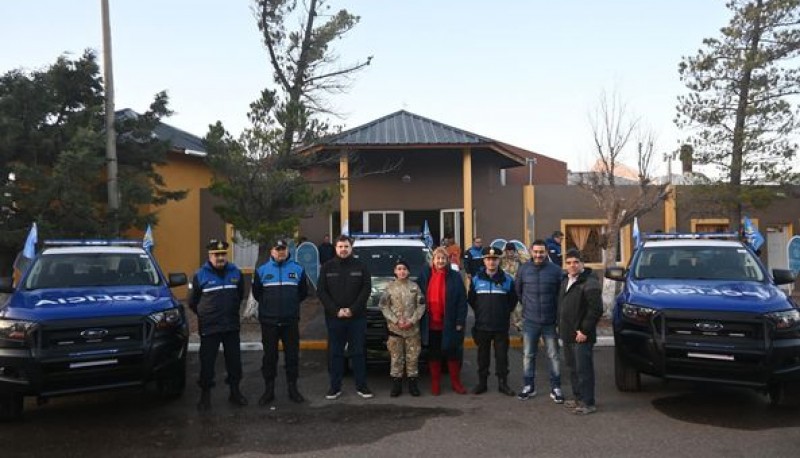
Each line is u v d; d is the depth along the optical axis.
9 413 5.74
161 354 5.99
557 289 6.50
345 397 6.68
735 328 5.79
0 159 10.76
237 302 6.42
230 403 6.45
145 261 7.46
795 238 14.84
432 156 17.28
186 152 15.13
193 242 16.00
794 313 5.90
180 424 5.72
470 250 11.80
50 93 11.18
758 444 5.05
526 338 6.59
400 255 8.73
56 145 11.04
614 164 12.55
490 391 6.93
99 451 4.99
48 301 6.01
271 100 10.90
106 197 11.70
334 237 17.12
